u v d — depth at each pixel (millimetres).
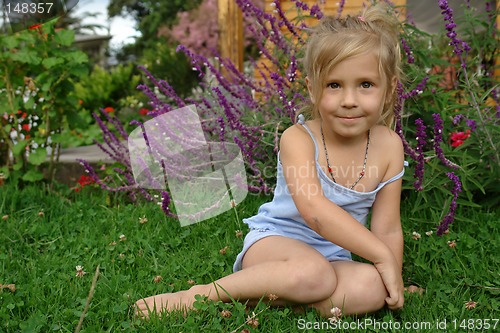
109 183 3754
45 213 3217
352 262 2004
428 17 5543
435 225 2736
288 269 1892
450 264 2342
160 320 1854
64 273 2320
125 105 7777
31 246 2715
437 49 3785
